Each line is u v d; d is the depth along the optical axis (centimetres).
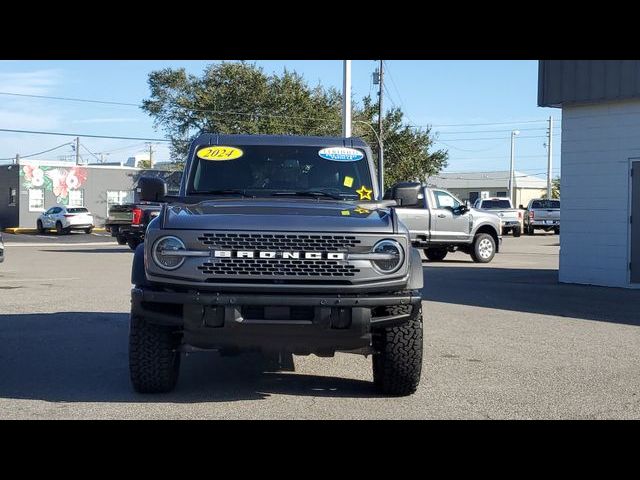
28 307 1181
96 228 5291
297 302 568
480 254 2252
